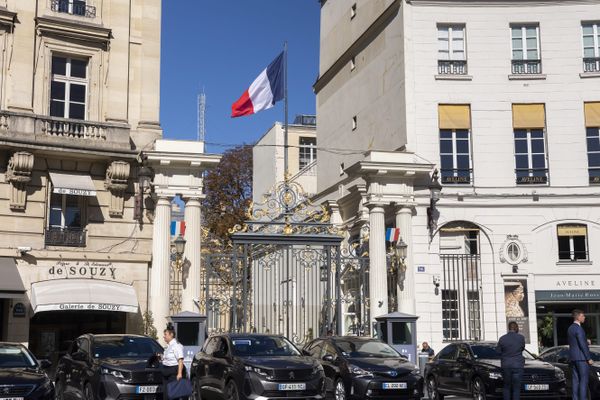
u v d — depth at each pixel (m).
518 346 15.45
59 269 23.16
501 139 27.83
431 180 27.02
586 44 28.50
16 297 21.86
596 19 28.42
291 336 26.47
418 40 28.48
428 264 26.59
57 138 23.25
